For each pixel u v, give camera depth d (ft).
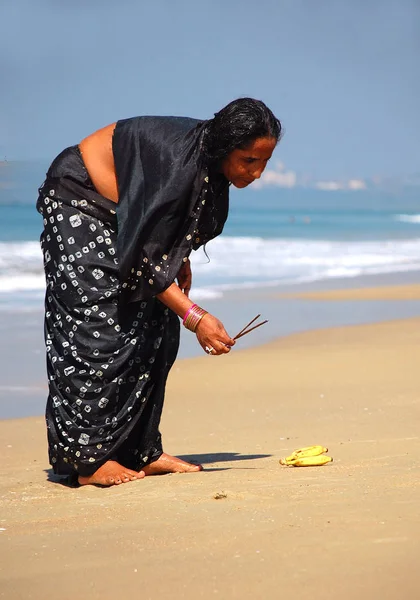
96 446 25.32
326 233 252.62
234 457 30.91
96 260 24.77
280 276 123.03
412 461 27.07
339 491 21.93
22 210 163.94
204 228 24.73
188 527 19.30
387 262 153.58
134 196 23.84
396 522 18.43
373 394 45.70
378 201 642.22
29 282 102.89
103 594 15.65
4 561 17.79
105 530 19.70
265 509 20.44
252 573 16.02
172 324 26.11
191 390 48.65
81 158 24.91
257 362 57.21
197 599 15.10
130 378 25.29
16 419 42.27
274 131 22.91
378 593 14.78
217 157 23.18
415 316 82.33
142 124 24.36
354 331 71.10
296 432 36.52
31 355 59.98
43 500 24.16
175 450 33.19
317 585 15.24
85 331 24.89
